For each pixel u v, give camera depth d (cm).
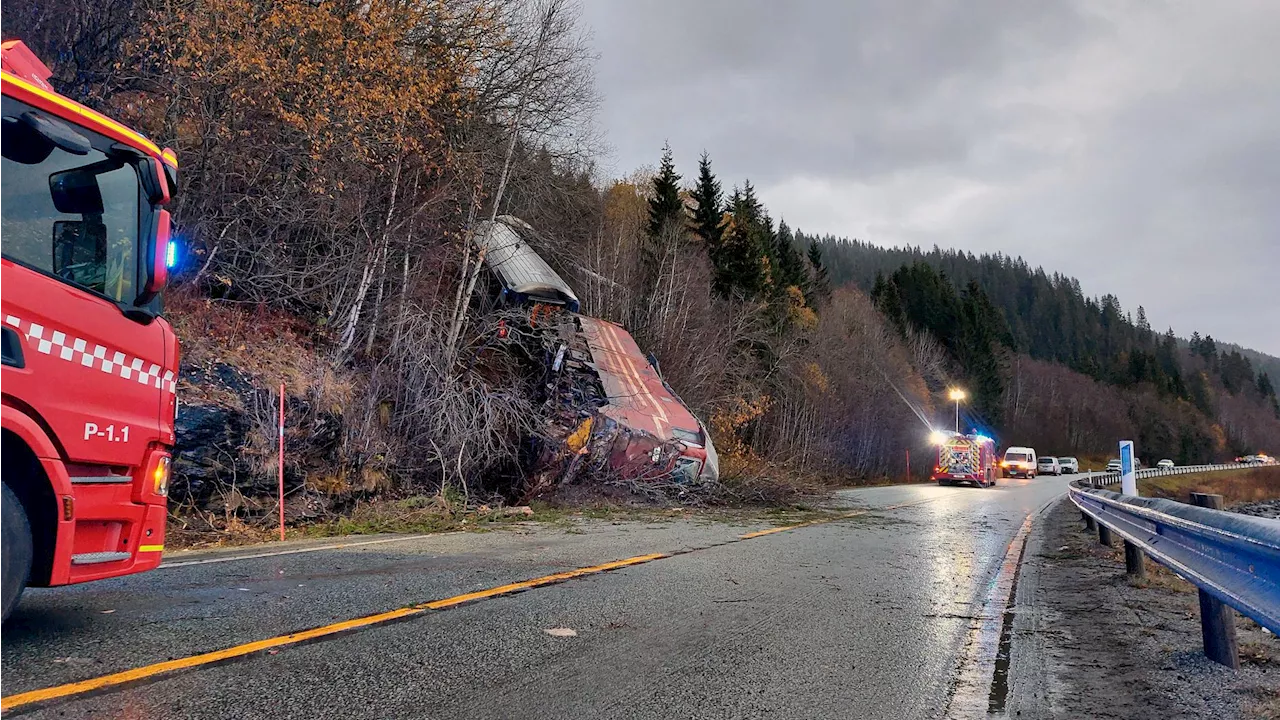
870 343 5169
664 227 3300
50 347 414
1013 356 9975
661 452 1617
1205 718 385
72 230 438
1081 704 407
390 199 1455
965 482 3800
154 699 345
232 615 509
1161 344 18000
